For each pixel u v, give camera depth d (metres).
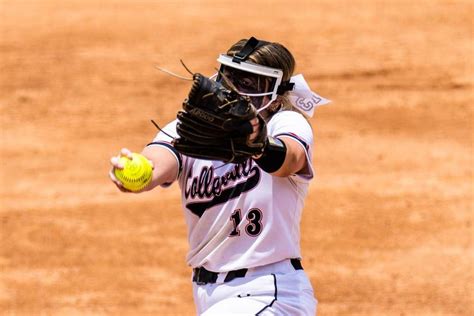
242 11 70.38
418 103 55.31
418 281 35.69
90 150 51.28
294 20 68.06
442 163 47.59
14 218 42.75
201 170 15.11
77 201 44.59
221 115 12.39
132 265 37.94
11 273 37.41
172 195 44.88
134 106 56.94
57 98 58.12
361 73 59.38
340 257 37.88
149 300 34.88
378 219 41.34
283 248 14.88
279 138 14.11
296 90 15.36
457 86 57.28
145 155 15.08
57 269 37.75
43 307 34.44
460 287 35.12
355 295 34.62
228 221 14.84
